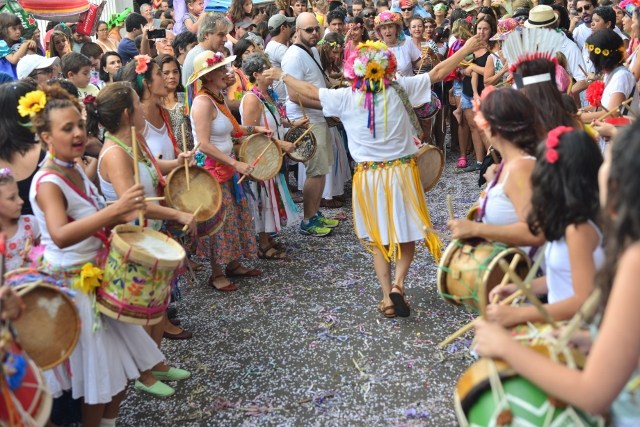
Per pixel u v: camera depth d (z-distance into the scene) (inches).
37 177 109.9
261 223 206.8
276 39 258.1
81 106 123.6
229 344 160.6
